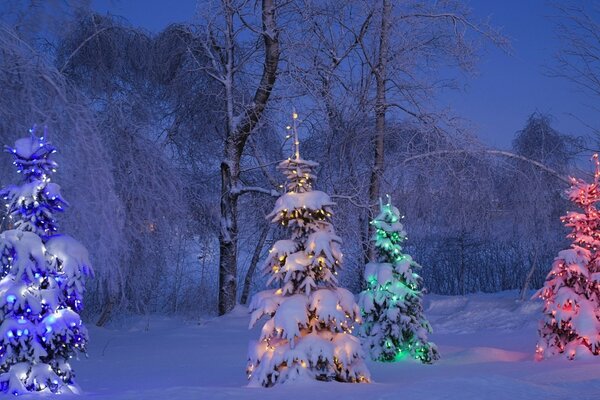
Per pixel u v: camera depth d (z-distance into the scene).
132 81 29.59
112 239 19.48
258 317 11.29
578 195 15.95
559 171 30.02
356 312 11.41
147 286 27.59
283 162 11.81
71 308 11.06
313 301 11.16
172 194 26.62
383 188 29.03
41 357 10.66
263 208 31.38
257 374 10.92
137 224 25.73
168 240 27.11
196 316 29.66
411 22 28.64
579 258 15.15
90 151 19.06
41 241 10.73
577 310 15.02
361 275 28.73
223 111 30.33
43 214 10.96
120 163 25.38
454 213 29.89
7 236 10.56
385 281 16.06
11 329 10.37
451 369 14.27
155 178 25.91
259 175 31.86
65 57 27.45
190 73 30.92
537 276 40.09
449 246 40.78
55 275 10.86
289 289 11.24
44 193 11.00
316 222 11.55
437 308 29.36
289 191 11.83
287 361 10.83
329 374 10.95
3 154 17.28
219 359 16.98
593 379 9.60
